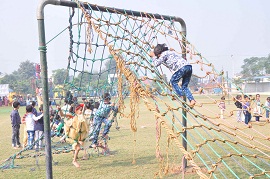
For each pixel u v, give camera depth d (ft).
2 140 53.62
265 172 18.24
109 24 28.12
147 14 32.01
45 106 25.62
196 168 17.28
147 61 26.73
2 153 42.39
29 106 42.78
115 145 44.83
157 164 33.68
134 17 30.48
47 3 25.72
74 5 27.86
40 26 25.38
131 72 24.00
